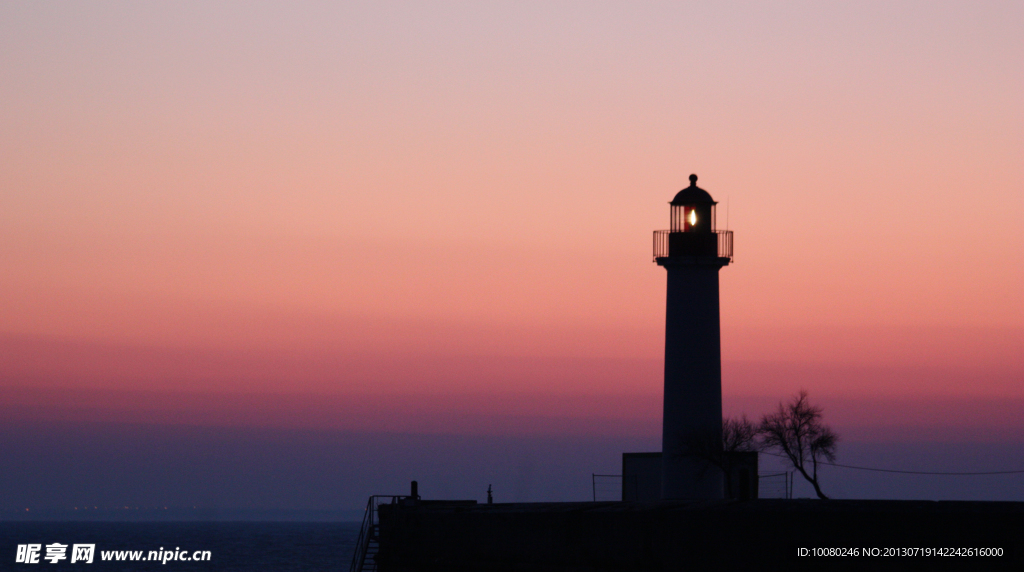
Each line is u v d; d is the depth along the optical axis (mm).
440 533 199625
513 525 174250
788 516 129125
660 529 142500
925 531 124438
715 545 134625
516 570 170875
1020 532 122875
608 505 175375
